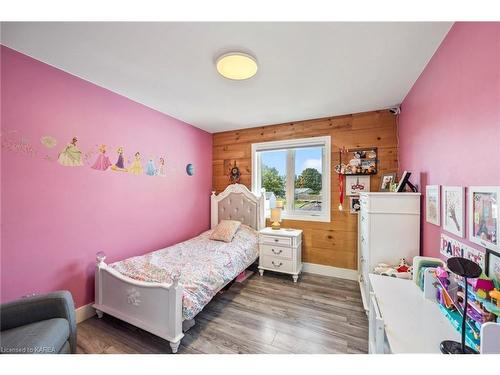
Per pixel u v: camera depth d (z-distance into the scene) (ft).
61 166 5.87
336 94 7.41
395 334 3.06
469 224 3.66
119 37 4.57
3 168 4.90
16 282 5.08
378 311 3.63
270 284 8.92
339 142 9.50
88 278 6.48
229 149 11.96
